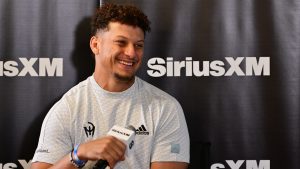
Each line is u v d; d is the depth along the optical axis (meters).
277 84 2.11
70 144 1.80
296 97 2.11
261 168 2.12
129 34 1.75
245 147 2.12
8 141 2.13
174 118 1.83
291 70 2.10
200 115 2.12
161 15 2.11
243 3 2.10
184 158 1.83
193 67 2.11
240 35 2.10
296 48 2.10
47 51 2.12
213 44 2.11
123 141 1.50
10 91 2.12
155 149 1.81
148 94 1.86
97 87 1.83
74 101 1.82
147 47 2.12
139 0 2.10
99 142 1.50
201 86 2.12
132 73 1.78
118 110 1.82
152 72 2.12
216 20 2.10
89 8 2.12
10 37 2.12
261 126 2.12
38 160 1.77
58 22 2.12
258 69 2.11
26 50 2.12
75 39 2.12
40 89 2.13
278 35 2.10
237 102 2.12
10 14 2.11
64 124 1.79
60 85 2.13
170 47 2.11
